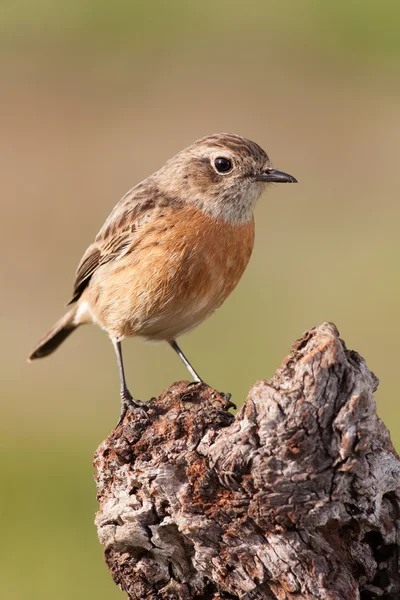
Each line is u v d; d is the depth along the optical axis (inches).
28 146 909.8
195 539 244.5
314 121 933.8
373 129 916.6
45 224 807.1
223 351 622.2
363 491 234.7
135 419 260.2
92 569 461.1
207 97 978.1
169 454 248.5
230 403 274.2
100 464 259.0
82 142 912.9
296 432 230.5
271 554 239.5
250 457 234.1
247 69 1017.5
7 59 1044.5
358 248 749.9
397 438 521.0
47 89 999.0
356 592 238.5
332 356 230.5
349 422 229.8
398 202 814.5
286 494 233.8
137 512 252.1
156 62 1035.3
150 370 623.5
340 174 859.4
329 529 240.2
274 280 707.4
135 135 920.3
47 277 744.3
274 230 775.1
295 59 1032.8
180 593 256.7
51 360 649.0
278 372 237.1
